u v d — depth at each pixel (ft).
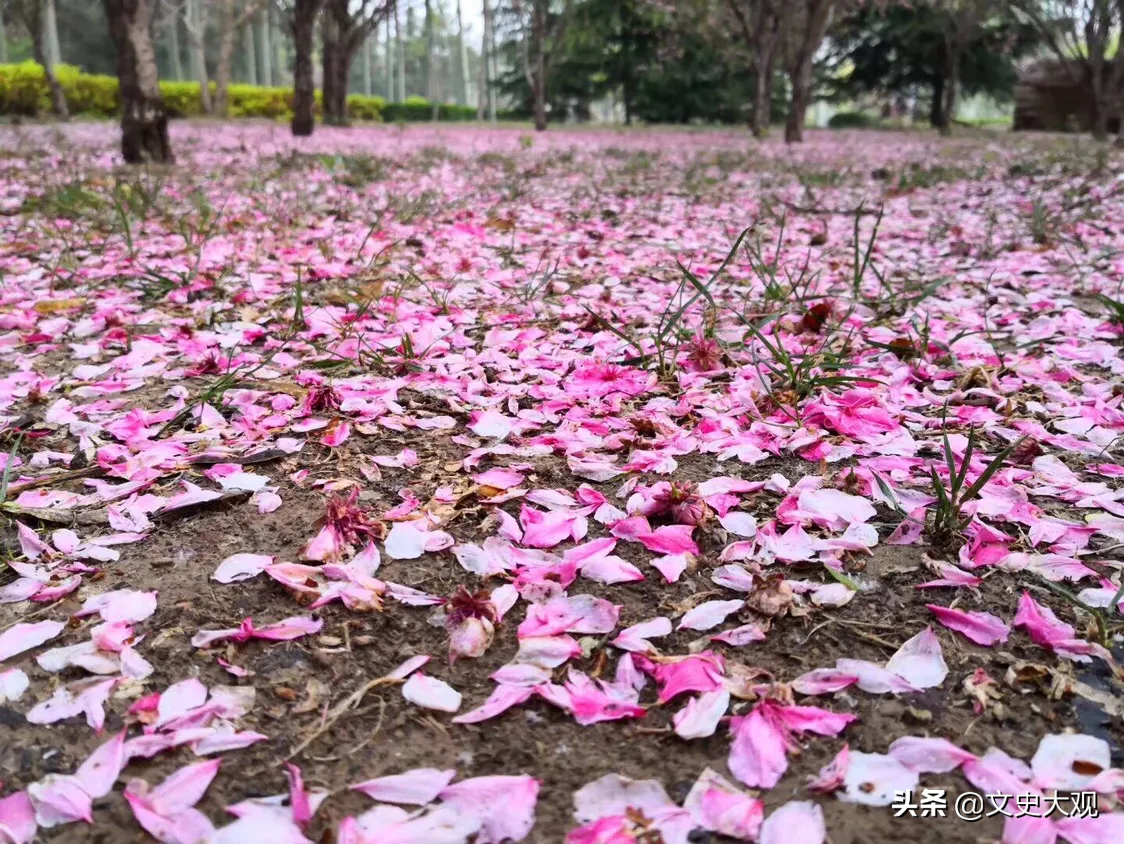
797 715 0.82
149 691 0.89
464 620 0.97
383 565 1.12
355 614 1.02
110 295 2.61
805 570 1.11
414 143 10.57
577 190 5.47
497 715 0.86
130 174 5.70
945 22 16.07
